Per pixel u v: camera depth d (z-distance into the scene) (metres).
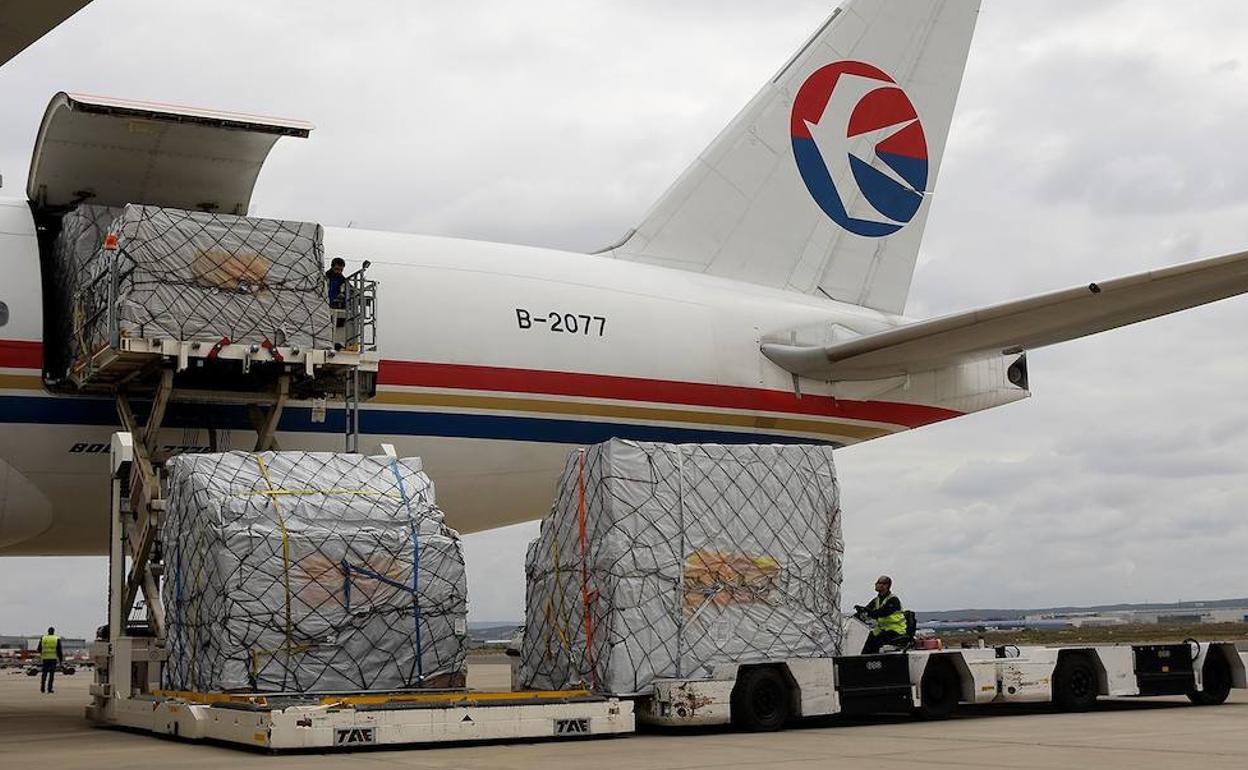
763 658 14.38
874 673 14.66
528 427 19.78
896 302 24.53
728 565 14.42
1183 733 12.77
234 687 13.23
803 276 23.75
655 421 20.78
